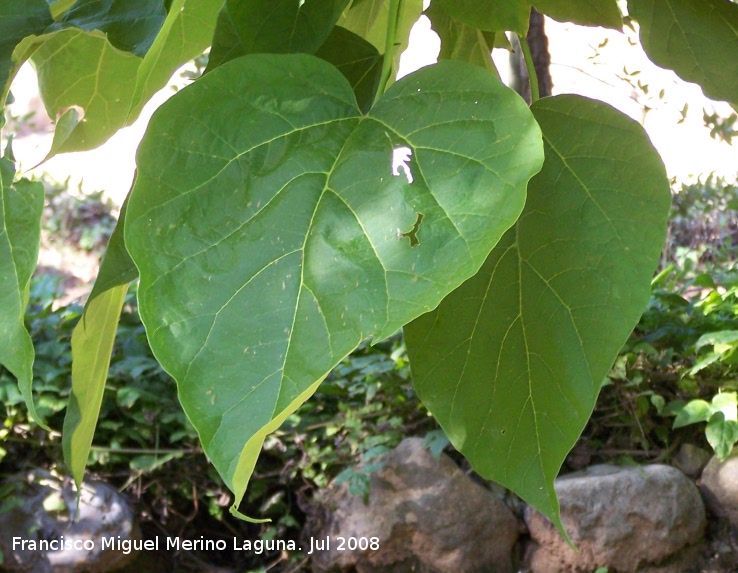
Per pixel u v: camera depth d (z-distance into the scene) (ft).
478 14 2.47
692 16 2.68
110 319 2.49
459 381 2.31
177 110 1.92
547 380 2.29
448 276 1.75
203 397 1.72
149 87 2.81
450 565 8.79
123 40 2.52
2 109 2.37
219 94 1.95
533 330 2.30
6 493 8.76
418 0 3.28
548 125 2.33
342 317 1.75
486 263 2.31
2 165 2.09
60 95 3.12
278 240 1.84
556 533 8.73
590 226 2.27
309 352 1.73
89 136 3.21
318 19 2.33
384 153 1.92
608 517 8.63
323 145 1.94
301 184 1.90
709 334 8.94
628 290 2.23
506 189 1.80
